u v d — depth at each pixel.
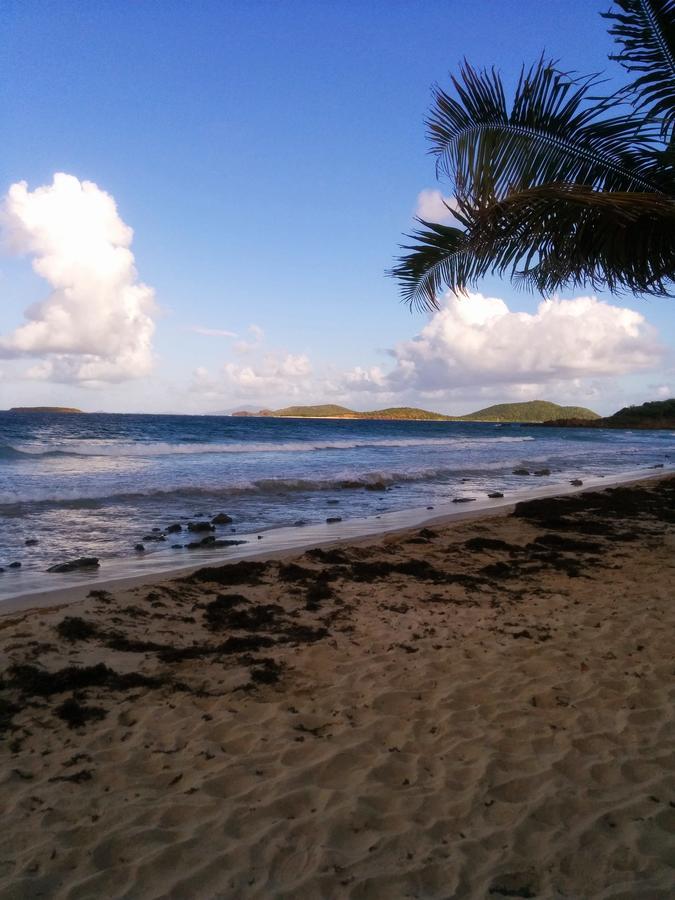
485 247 7.03
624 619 5.81
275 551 9.23
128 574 7.84
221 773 3.19
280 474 20.23
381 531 11.17
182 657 4.83
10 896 2.30
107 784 3.09
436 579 7.46
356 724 3.75
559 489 18.47
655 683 4.29
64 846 2.60
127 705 3.97
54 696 4.07
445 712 3.90
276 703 4.04
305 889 2.36
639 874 2.42
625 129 6.50
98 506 13.34
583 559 8.69
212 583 7.12
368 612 6.12
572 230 6.55
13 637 5.01
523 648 5.05
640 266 6.55
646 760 3.27
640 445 51.81
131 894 2.33
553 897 2.30
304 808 2.89
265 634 5.45
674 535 10.76
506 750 3.41
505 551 9.20
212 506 13.91
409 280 8.14
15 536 10.16
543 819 2.78
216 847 2.61
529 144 6.69
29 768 3.22
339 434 58.12
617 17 6.36
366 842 2.64
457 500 15.42
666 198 6.19
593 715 3.82
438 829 2.72
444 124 6.77
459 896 2.32
